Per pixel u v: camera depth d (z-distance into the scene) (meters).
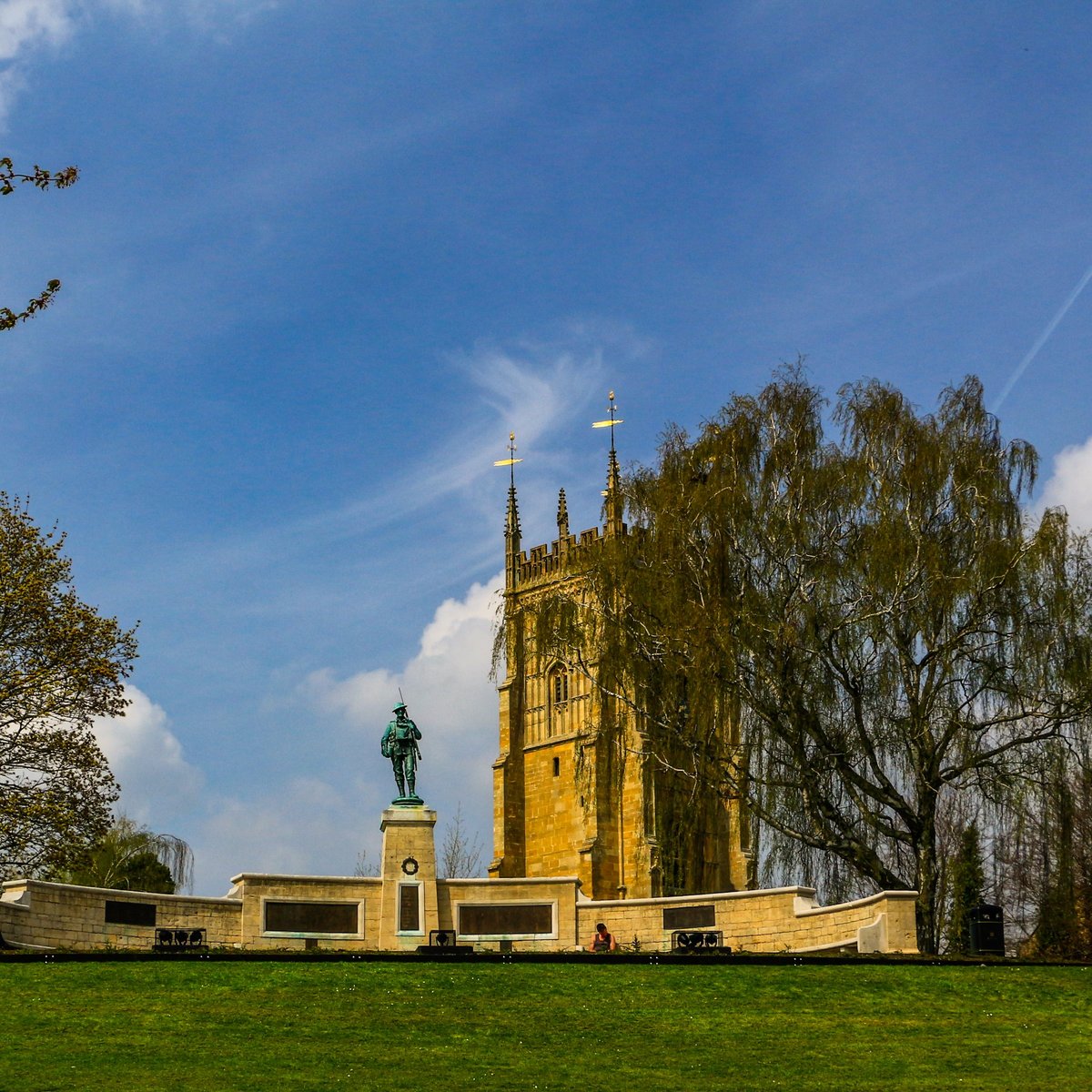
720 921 65.94
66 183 37.31
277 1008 46.81
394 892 67.50
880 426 72.19
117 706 77.50
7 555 77.56
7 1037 42.38
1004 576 68.00
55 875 85.69
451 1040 44.16
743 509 72.75
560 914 67.62
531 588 160.12
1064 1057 43.53
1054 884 70.62
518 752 157.25
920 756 68.31
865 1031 46.22
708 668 70.06
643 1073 41.16
